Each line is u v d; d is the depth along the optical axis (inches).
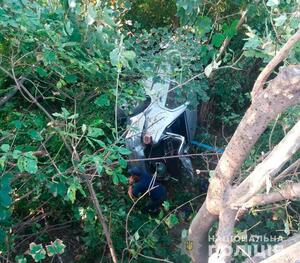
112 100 134.8
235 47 200.5
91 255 159.0
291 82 77.4
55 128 108.7
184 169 199.5
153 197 177.2
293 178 119.2
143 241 141.0
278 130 157.2
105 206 152.7
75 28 113.0
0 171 104.3
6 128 151.6
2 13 96.0
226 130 228.4
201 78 165.3
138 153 181.3
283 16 114.3
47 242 160.7
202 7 175.8
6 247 131.0
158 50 156.5
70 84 142.6
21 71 126.6
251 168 125.6
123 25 182.5
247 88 225.9
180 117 196.5
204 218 114.9
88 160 106.7
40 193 146.4
